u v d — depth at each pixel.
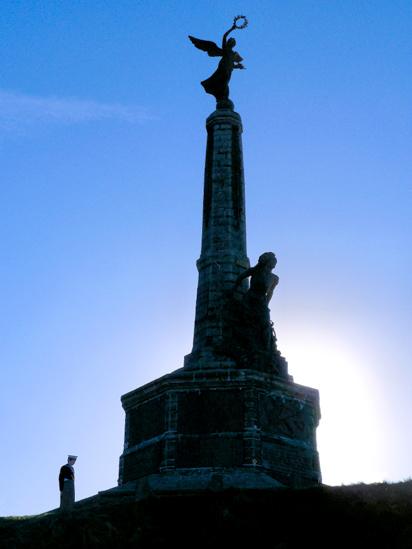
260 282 45.03
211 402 41.47
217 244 47.69
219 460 40.16
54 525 32.31
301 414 42.88
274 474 40.19
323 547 29.97
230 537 31.22
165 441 40.75
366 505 32.50
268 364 43.00
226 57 52.66
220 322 44.94
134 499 36.06
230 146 50.41
